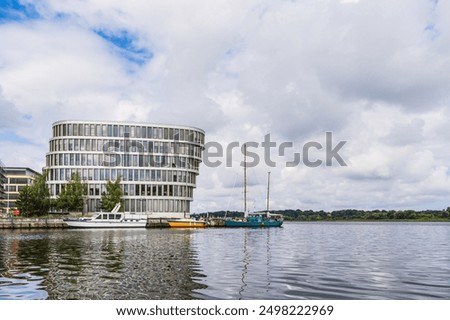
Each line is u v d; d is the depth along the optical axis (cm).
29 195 11225
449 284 2431
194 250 4547
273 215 15100
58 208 12125
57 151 13888
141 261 3441
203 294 2114
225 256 3928
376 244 5972
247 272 2845
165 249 4644
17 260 3500
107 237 7031
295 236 8400
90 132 13950
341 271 2933
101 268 2994
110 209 12381
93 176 13825
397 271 2956
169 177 14412
